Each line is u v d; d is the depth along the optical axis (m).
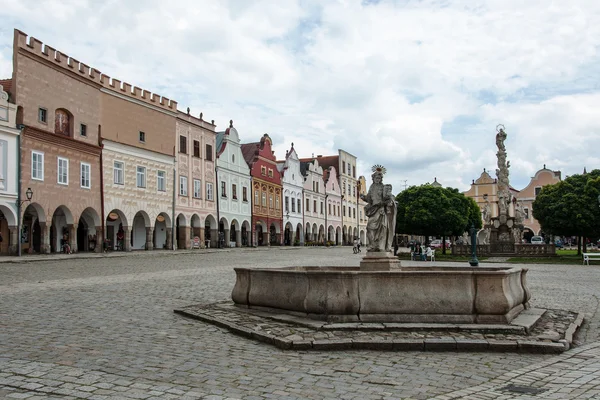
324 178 87.19
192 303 14.30
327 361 8.35
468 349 9.15
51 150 35.47
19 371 7.32
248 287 12.58
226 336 10.12
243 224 61.22
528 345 9.09
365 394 6.75
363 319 10.41
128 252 40.62
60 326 10.61
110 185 41.06
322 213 84.25
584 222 42.75
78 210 37.75
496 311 10.31
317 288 10.86
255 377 7.39
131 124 43.59
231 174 58.66
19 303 13.52
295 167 75.19
